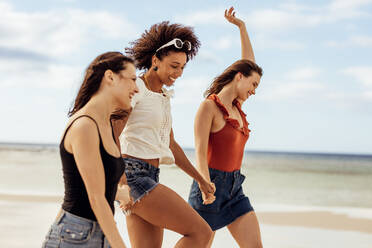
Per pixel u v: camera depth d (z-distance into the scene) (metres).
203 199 3.37
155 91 3.12
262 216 9.55
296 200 21.62
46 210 9.50
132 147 2.90
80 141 2.00
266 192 24.72
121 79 2.16
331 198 22.59
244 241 3.40
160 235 3.06
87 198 2.05
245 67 3.58
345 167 47.09
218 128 3.46
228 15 4.11
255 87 3.63
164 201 2.77
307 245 6.44
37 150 76.00
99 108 2.12
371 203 20.72
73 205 2.05
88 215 2.05
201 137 3.39
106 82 2.15
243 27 4.12
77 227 2.04
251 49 4.10
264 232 7.48
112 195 2.14
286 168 43.03
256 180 30.95
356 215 9.79
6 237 6.48
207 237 2.78
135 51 3.11
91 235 2.05
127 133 2.94
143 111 2.93
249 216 3.45
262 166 46.44
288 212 10.30
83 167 1.99
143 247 2.99
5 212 9.07
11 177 25.70
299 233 7.42
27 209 9.62
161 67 3.07
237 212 3.46
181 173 27.48
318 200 21.81
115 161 2.12
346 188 27.03
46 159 44.81
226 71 3.62
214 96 3.49
